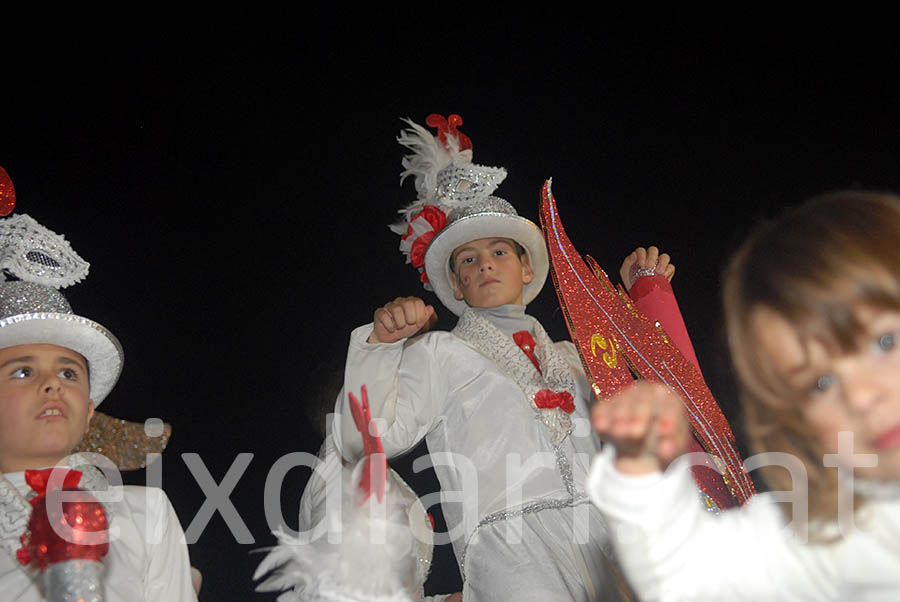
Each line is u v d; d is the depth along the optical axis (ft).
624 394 3.71
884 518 3.80
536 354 10.50
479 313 10.77
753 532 3.95
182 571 8.73
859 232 3.77
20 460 8.30
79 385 8.80
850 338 3.64
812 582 3.83
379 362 8.83
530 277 11.51
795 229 3.89
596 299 9.25
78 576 7.43
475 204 11.23
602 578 8.80
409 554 6.91
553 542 8.99
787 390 3.79
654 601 3.81
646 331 9.10
